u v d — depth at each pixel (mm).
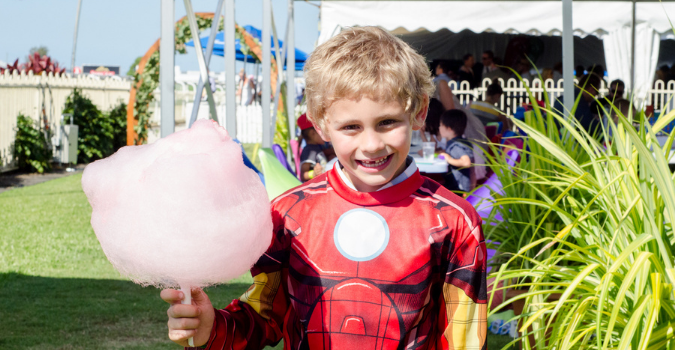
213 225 939
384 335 1164
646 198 1813
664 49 10875
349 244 1189
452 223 1190
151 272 979
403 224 1189
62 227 6645
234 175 996
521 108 6621
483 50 11539
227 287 4289
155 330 3441
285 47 7652
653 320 1468
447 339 1193
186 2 3531
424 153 4578
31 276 4641
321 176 1318
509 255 2742
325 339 1183
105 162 1039
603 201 1995
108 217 976
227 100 4109
